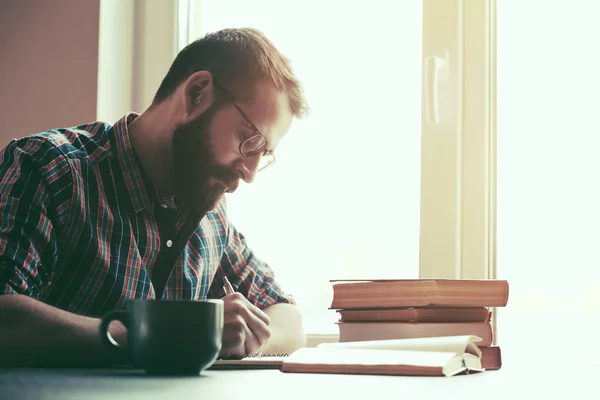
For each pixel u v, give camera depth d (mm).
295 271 1857
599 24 1696
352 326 1120
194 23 2000
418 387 724
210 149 1398
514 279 1703
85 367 999
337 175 1848
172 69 1452
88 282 1333
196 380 767
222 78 1391
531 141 1720
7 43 1894
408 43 1825
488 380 825
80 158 1354
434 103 1767
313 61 1890
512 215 1719
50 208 1271
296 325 1510
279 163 1887
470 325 1050
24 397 604
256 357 1136
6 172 1258
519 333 1689
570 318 1661
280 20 1930
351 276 1821
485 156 1731
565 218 1682
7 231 1177
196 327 822
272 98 1394
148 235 1406
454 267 1726
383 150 1822
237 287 1589
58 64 1865
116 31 1908
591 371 1015
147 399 604
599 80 1686
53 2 1880
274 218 1883
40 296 1311
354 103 1851
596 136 1677
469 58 1761
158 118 1436
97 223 1343
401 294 1080
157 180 1436
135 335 826
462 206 1741
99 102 1848
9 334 1021
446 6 1774
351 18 1873
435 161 1757
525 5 1750
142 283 1383
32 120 1865
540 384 793
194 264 1498
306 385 730
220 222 1598
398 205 1803
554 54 1722
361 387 715
